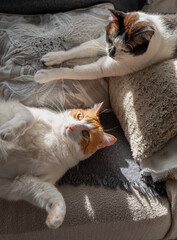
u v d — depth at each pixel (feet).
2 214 3.00
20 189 2.89
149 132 3.20
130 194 3.27
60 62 3.85
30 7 4.16
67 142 3.32
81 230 3.09
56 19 4.08
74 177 3.35
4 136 2.76
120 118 3.93
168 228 3.36
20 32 3.84
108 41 3.71
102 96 4.27
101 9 4.23
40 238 3.09
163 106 3.09
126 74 3.89
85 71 3.80
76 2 4.19
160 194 3.31
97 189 3.27
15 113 3.17
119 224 3.11
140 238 3.37
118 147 3.84
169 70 3.27
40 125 3.29
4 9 4.13
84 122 3.29
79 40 3.99
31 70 3.73
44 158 3.16
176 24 3.94
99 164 3.55
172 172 3.16
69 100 3.99
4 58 3.76
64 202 2.88
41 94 3.79
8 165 2.96
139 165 3.61
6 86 3.71
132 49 3.49
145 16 3.73
